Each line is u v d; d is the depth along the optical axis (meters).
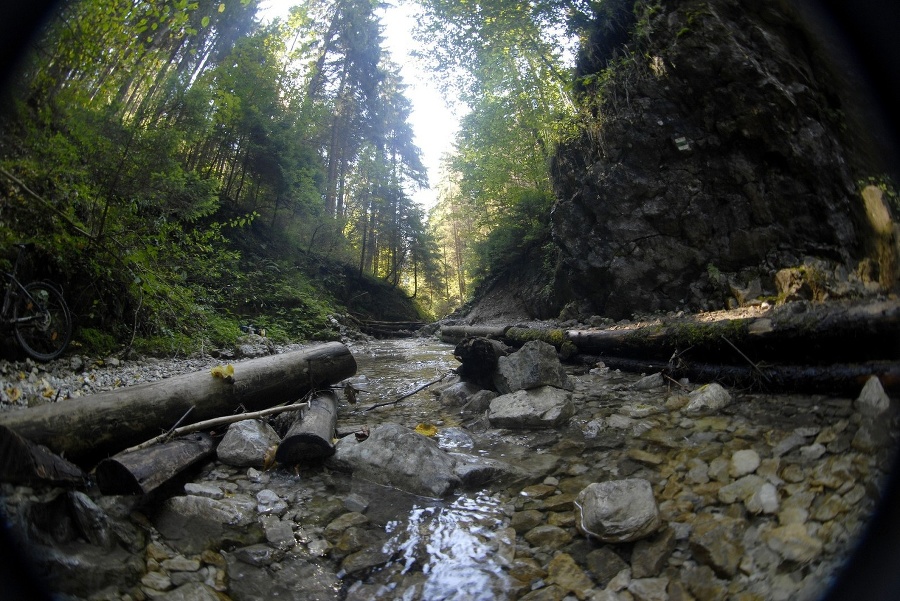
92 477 2.94
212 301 11.28
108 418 3.18
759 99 7.24
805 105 6.68
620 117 9.34
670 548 2.23
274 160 16.00
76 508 2.39
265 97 15.09
